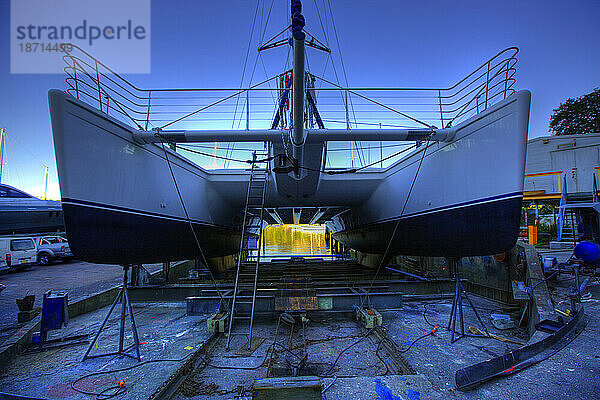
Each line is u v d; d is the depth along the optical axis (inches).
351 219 492.1
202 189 320.5
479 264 300.0
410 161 289.6
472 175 212.2
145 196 231.6
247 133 213.6
